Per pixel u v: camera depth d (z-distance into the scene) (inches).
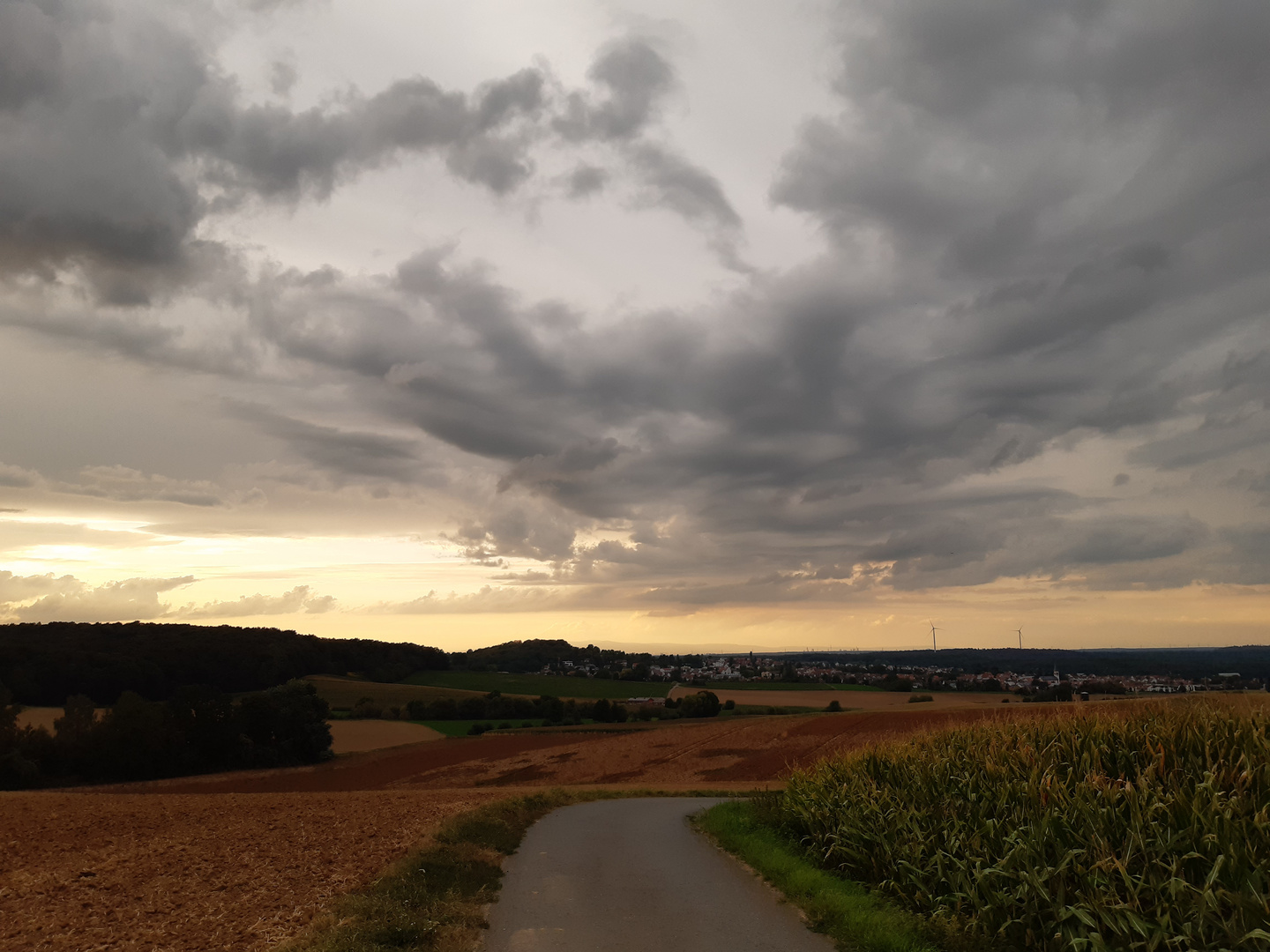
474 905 399.9
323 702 3221.0
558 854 577.0
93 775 2714.1
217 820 874.1
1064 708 527.5
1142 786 338.0
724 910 404.5
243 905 414.3
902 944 325.4
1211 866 291.7
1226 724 390.6
